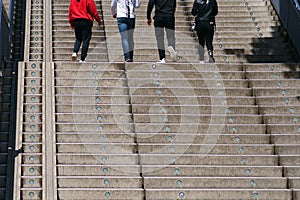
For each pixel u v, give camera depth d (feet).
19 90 46.70
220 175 41.32
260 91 48.34
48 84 47.26
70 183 40.01
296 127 44.93
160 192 39.58
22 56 58.49
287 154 43.14
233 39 60.75
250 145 43.24
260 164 42.34
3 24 50.34
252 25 63.21
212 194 39.81
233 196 39.88
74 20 53.36
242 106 46.50
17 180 39.81
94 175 40.88
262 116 45.78
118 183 40.27
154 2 53.78
